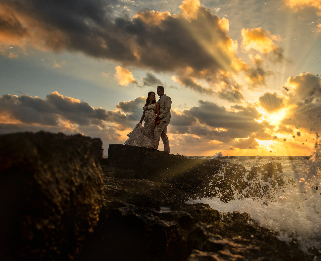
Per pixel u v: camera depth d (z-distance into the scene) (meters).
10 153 1.35
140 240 2.33
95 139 2.40
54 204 1.57
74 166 1.86
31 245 1.49
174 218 2.76
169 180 5.12
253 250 2.03
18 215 1.45
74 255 1.89
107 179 4.23
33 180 1.47
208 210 3.19
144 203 3.59
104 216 2.57
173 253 2.35
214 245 2.11
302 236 2.64
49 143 1.65
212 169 5.27
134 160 5.59
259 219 3.11
